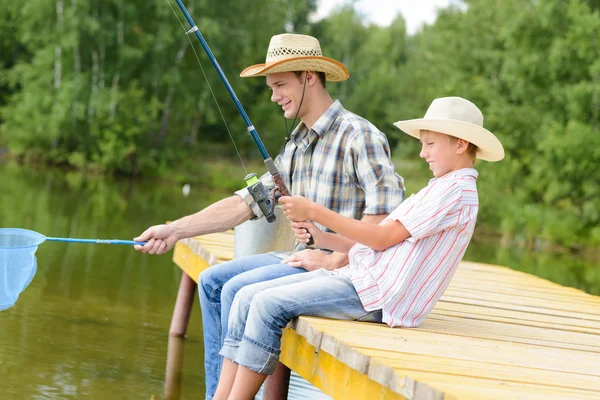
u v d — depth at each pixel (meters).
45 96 26.20
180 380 4.88
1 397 4.13
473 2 28.36
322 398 4.90
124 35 28.22
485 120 23.75
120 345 5.51
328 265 3.69
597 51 21.81
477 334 3.63
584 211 20.23
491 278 6.08
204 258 5.27
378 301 3.40
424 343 3.21
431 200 3.33
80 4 26.27
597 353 3.59
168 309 6.82
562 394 2.70
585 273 13.51
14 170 21.94
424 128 3.43
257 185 3.96
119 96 26.23
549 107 23.19
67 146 26.81
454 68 28.70
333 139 3.86
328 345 3.10
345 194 3.85
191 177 26.05
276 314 3.27
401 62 58.12
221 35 29.02
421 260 3.38
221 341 3.86
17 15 29.83
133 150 25.66
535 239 19.59
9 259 3.21
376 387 2.82
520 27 23.36
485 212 21.27
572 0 22.09
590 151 20.55
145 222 12.65
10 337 5.34
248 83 33.41
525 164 23.31
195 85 29.19
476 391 2.57
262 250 4.16
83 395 4.34
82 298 6.80
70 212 12.81
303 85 3.89
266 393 4.21
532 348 3.49
